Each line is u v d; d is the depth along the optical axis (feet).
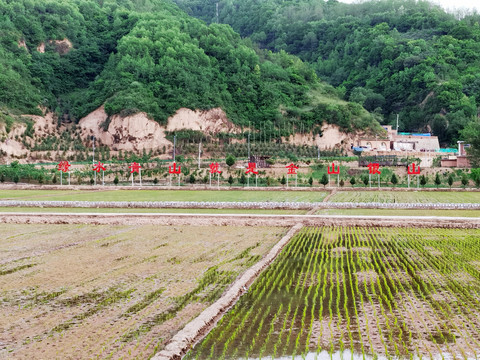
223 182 301.02
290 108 485.97
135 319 55.21
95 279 72.33
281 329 53.06
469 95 547.49
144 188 263.08
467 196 216.13
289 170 273.54
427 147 469.57
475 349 47.75
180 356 45.62
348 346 48.62
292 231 113.91
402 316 56.80
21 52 471.62
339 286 69.26
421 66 579.48
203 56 484.33
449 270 78.23
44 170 319.47
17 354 45.98
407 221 124.47
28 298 63.00
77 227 123.75
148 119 413.59
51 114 443.32
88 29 544.21
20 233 114.42
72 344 48.32
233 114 460.96
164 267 79.97
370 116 499.51
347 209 159.63
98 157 386.32
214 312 56.34
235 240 105.60
